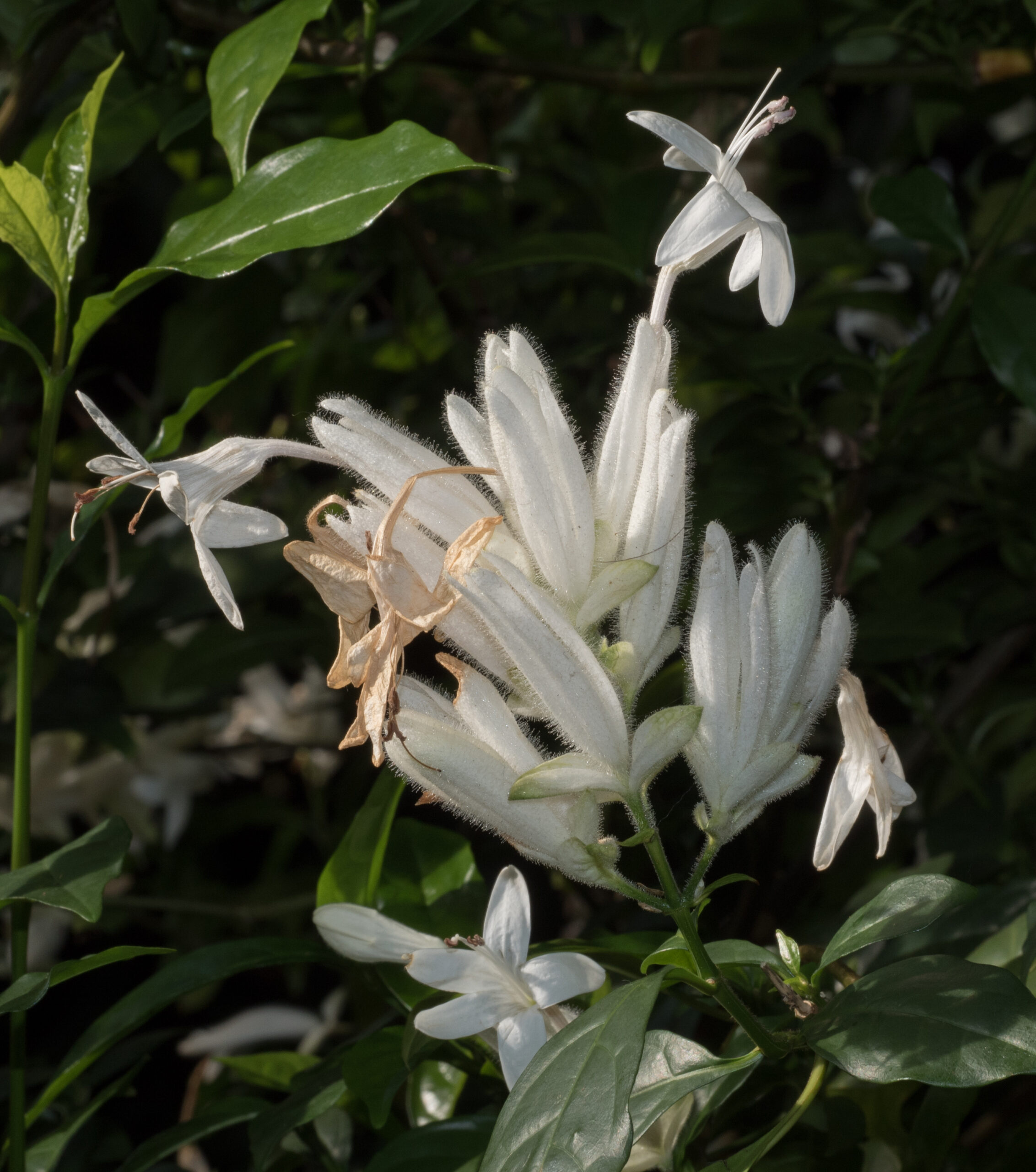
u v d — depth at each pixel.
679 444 0.41
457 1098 0.48
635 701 0.41
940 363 0.61
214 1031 0.73
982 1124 0.52
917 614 0.61
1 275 0.66
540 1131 0.39
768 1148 0.41
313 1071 0.47
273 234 0.43
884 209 0.58
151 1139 0.47
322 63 0.54
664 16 0.60
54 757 0.77
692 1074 0.41
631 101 0.77
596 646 0.41
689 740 0.40
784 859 0.70
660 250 0.40
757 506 0.61
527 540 0.40
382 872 0.47
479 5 0.66
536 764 0.40
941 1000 0.40
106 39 0.64
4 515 0.71
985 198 0.78
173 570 0.70
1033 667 0.75
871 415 0.67
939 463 0.66
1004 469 0.67
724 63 0.79
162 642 0.76
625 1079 0.39
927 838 0.60
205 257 0.43
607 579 0.40
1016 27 0.62
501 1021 0.41
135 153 0.59
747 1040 0.44
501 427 0.40
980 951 0.46
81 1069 0.45
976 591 0.69
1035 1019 0.39
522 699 0.41
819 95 0.79
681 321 0.63
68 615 0.72
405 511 0.40
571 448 0.40
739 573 0.42
